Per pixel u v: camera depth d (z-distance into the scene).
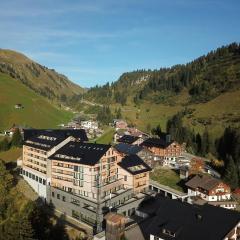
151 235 90.44
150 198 134.62
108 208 120.88
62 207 129.38
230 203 139.12
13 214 98.31
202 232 83.75
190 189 150.75
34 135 165.38
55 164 134.12
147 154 192.00
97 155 128.88
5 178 122.75
